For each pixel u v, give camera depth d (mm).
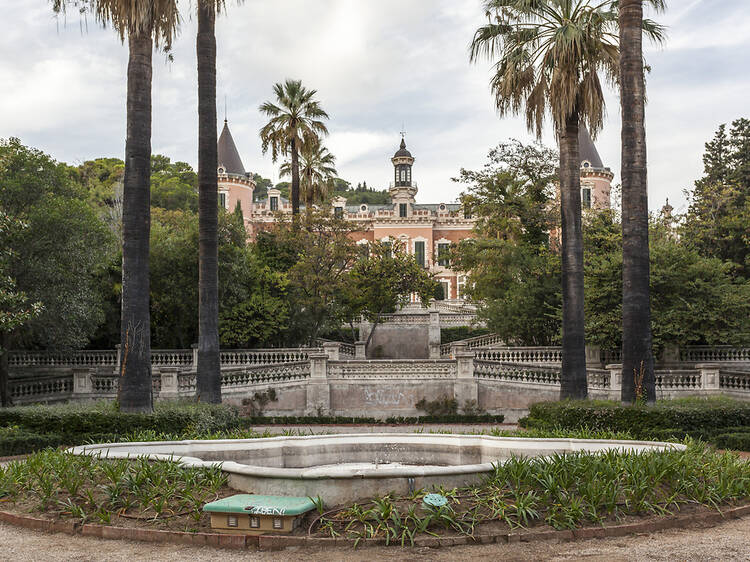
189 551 6691
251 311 32469
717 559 6320
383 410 26562
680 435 14898
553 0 19250
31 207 24484
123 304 16391
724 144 47000
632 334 16359
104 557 6504
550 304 32500
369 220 72312
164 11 16406
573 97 18875
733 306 27141
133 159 16422
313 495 7691
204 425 15867
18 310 22953
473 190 39406
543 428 16391
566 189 19859
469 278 38344
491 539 6852
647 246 16484
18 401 24281
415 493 7621
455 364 26719
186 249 32531
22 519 7691
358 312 38594
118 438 14781
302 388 26500
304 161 45062
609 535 7113
